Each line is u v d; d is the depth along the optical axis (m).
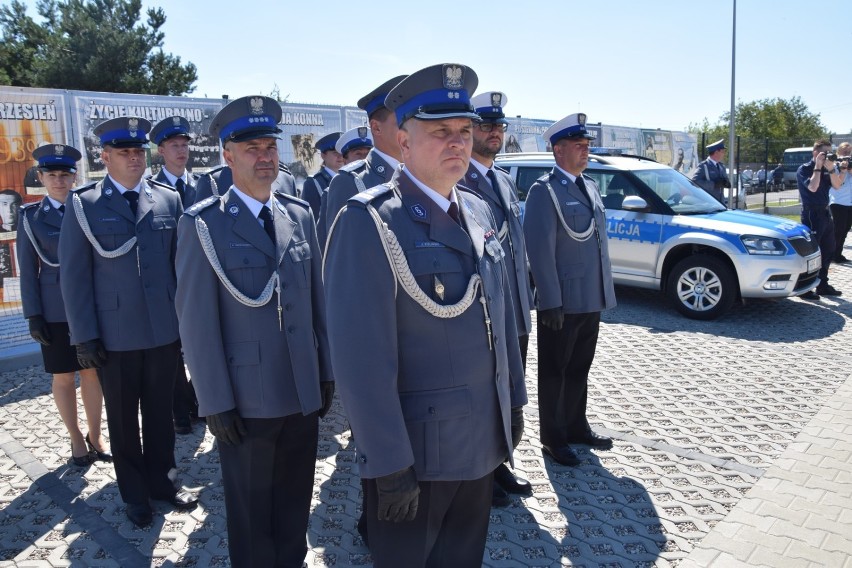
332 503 3.59
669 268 7.54
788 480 3.69
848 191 10.12
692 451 4.07
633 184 7.72
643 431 4.39
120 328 3.42
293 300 2.71
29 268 4.14
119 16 21.27
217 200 2.76
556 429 3.94
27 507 3.64
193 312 2.59
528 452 4.14
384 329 1.88
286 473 2.85
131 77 20.56
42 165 4.31
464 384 1.98
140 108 6.74
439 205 2.05
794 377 5.36
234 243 2.66
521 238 3.64
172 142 4.96
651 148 16.47
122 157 3.55
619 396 5.02
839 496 3.51
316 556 3.10
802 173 8.11
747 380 5.32
